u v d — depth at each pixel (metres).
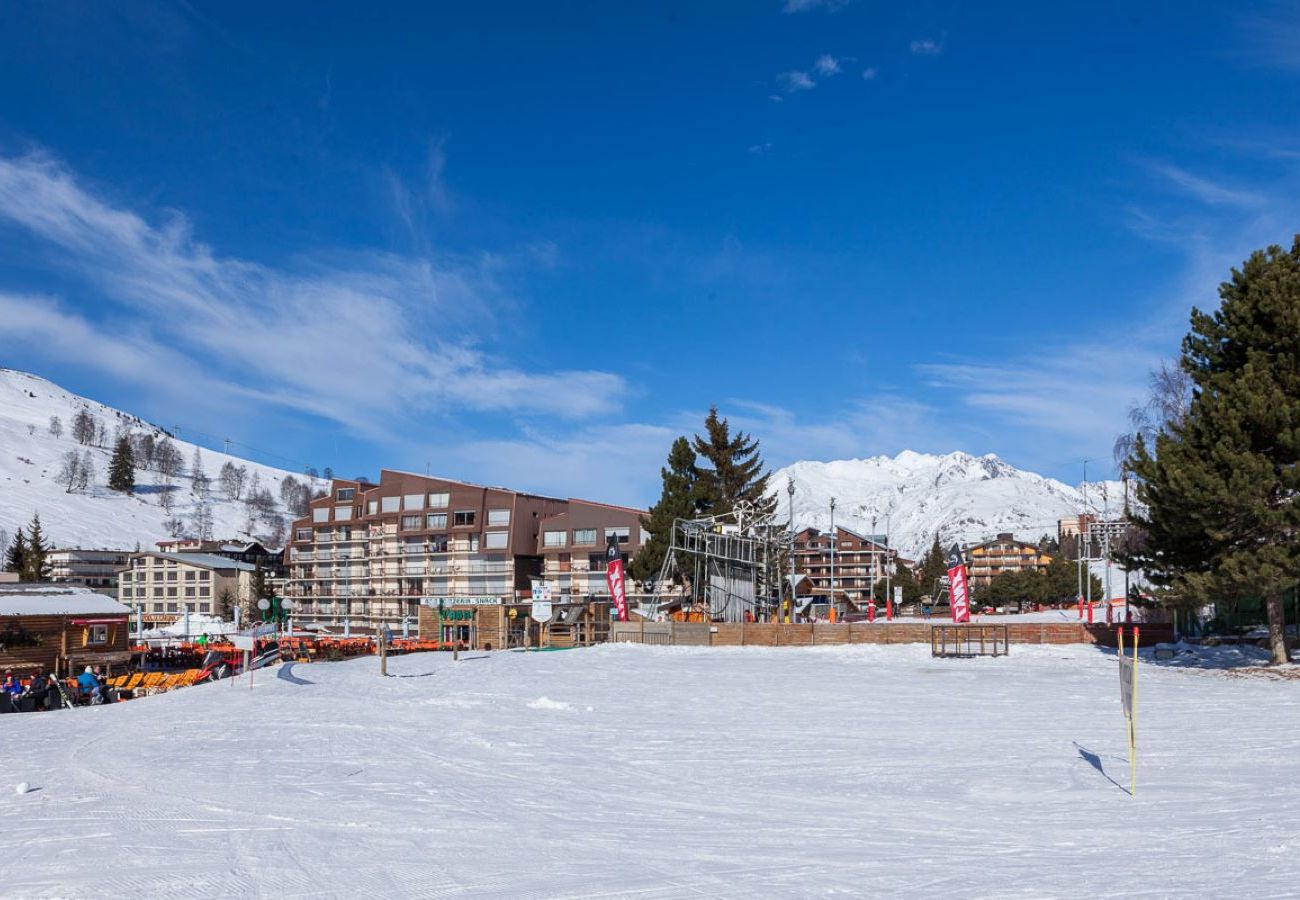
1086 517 79.62
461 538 105.44
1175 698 25.25
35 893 8.57
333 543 121.75
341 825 11.34
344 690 29.06
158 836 10.72
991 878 8.86
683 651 47.00
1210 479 31.47
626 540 95.25
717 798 13.22
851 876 9.05
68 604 55.50
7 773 15.01
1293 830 10.34
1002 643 46.53
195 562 136.38
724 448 75.94
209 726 20.75
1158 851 9.77
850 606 106.19
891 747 17.70
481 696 27.22
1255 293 34.00
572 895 8.51
